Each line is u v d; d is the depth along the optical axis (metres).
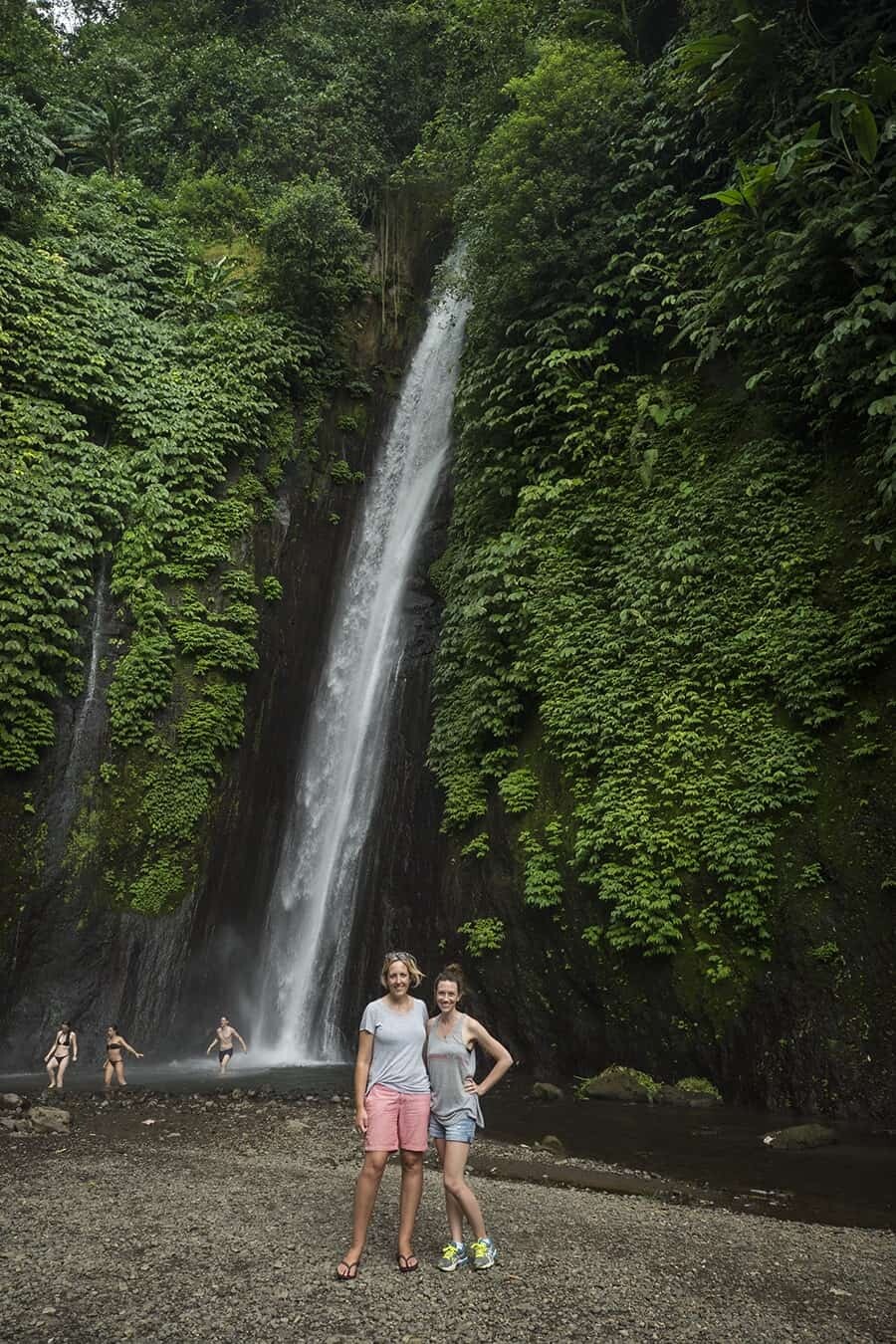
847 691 12.33
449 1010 5.91
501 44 24.22
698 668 13.81
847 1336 4.70
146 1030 16.94
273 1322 4.73
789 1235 6.51
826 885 11.72
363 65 31.56
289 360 22.45
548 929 14.66
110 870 17.56
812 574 13.16
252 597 20.38
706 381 16.33
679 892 13.01
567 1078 13.96
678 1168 8.67
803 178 13.38
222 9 33.72
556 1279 5.43
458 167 25.62
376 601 21.72
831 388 13.33
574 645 15.32
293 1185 7.66
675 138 17.30
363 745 19.78
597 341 17.14
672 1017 12.73
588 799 14.46
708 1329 4.76
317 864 19.31
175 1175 8.07
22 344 19.53
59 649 17.98
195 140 29.64
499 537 18.00
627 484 16.14
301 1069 15.72
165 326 22.11
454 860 16.73
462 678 17.75
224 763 19.09
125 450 20.28
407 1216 5.54
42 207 22.22
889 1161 8.86
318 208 23.55
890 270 11.88
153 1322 4.71
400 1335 4.59
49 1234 6.20
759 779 12.55
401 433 23.98
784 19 15.09
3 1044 16.00
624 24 20.31
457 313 23.78
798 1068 11.29
